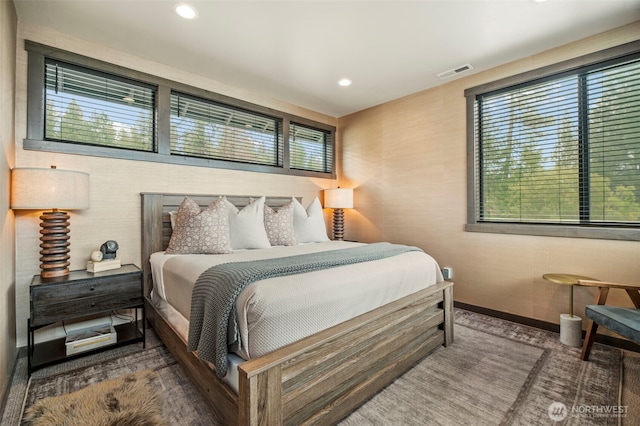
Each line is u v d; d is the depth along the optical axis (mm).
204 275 1622
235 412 1257
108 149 2617
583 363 2059
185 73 3086
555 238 2627
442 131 3422
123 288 2254
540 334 2568
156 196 2812
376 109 4152
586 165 2521
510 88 2949
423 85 3465
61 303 2006
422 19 2248
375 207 4164
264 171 3779
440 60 2871
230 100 3434
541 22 2279
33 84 2285
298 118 4176
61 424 1427
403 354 1938
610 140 2412
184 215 2533
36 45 2295
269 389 1207
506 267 2920
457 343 2391
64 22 2271
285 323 1366
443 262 3404
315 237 3432
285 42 2562
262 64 2953
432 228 3512
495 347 2314
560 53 2607
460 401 1649
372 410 1577
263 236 2859
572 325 2324
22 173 1967
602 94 2447
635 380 1843
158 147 2910
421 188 3623
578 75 2559
